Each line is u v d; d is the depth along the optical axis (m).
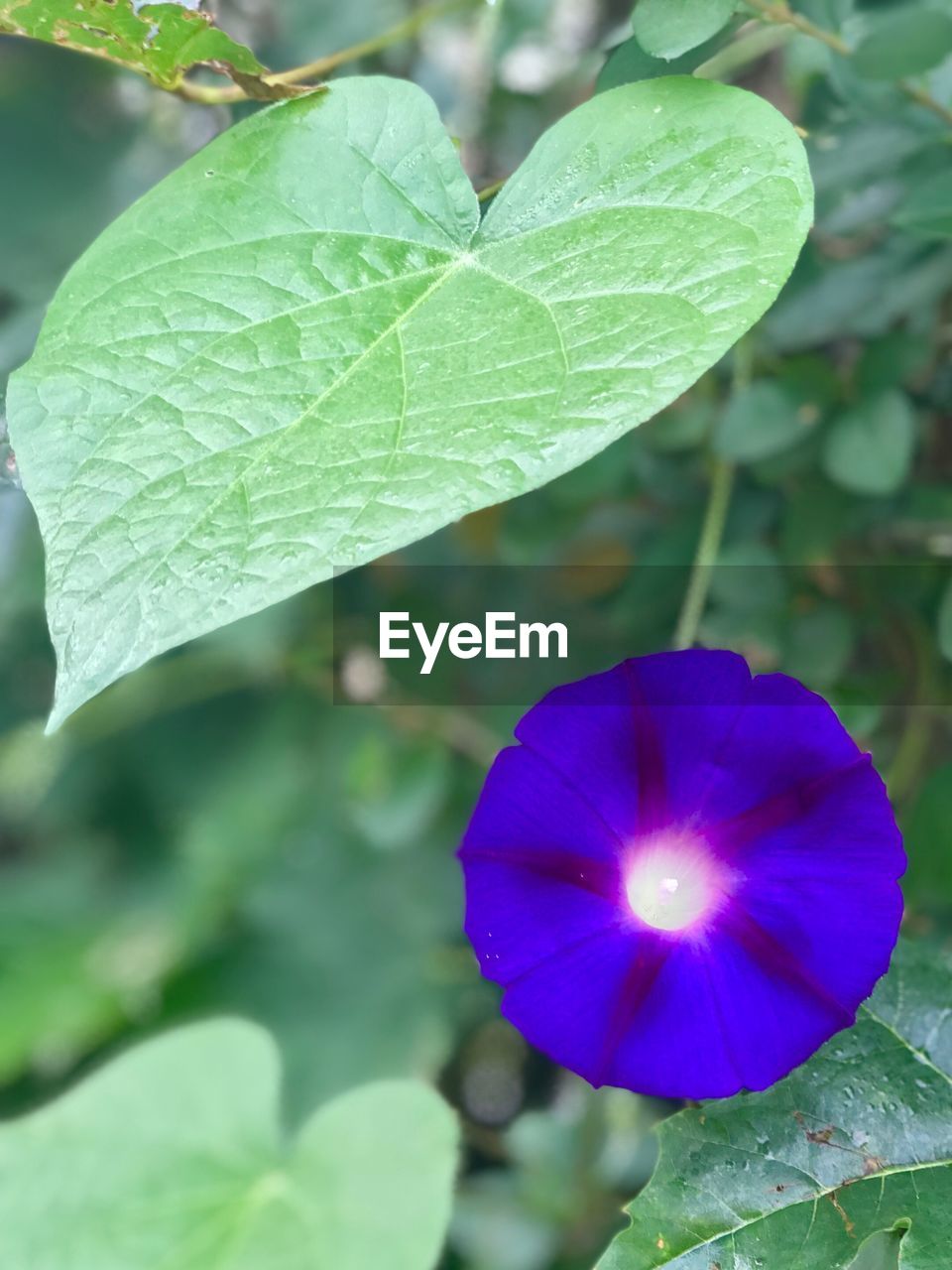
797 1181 0.32
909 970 0.34
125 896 0.77
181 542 0.29
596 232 0.32
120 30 0.34
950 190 0.40
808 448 0.47
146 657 0.29
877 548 0.48
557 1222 0.52
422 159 0.34
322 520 0.29
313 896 0.68
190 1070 0.43
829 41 0.39
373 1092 0.42
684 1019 0.30
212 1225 0.40
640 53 0.36
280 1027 0.66
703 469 0.50
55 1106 0.43
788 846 0.31
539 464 0.29
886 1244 0.32
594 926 0.31
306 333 0.32
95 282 0.33
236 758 0.71
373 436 0.30
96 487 0.30
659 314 0.30
